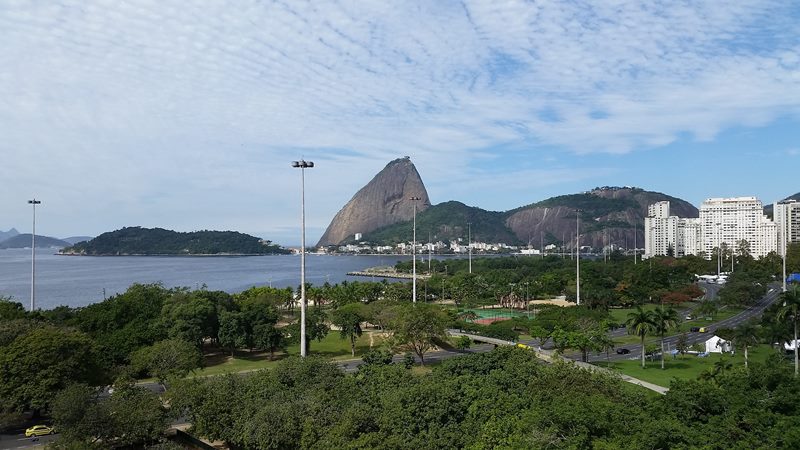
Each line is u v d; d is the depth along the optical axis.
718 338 104.44
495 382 54.59
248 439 47.03
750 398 44.53
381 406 49.81
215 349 112.06
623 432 39.69
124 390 55.88
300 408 48.09
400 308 111.19
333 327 136.00
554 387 51.31
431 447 42.59
